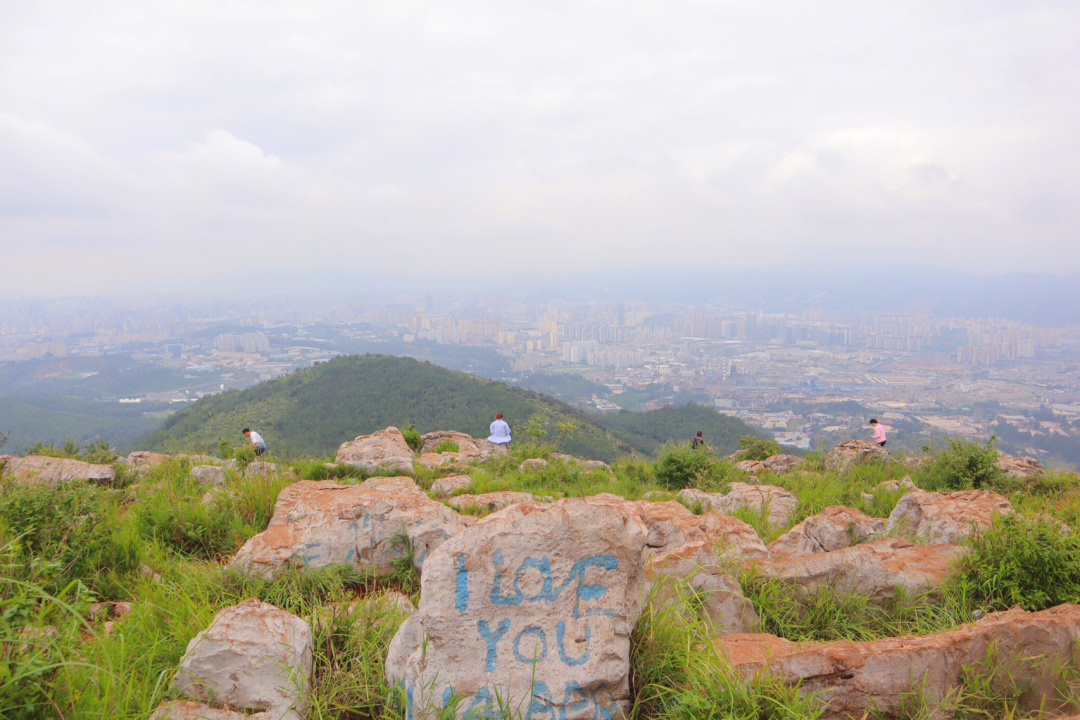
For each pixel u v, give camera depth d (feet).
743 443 57.67
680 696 9.93
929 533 21.01
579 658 9.84
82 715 8.62
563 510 10.28
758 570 15.89
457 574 9.96
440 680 9.71
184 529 20.79
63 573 15.16
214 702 9.91
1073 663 10.96
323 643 12.10
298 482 25.11
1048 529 15.26
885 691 10.24
